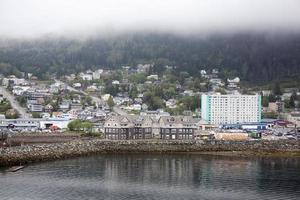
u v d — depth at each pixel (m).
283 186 193.88
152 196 176.62
